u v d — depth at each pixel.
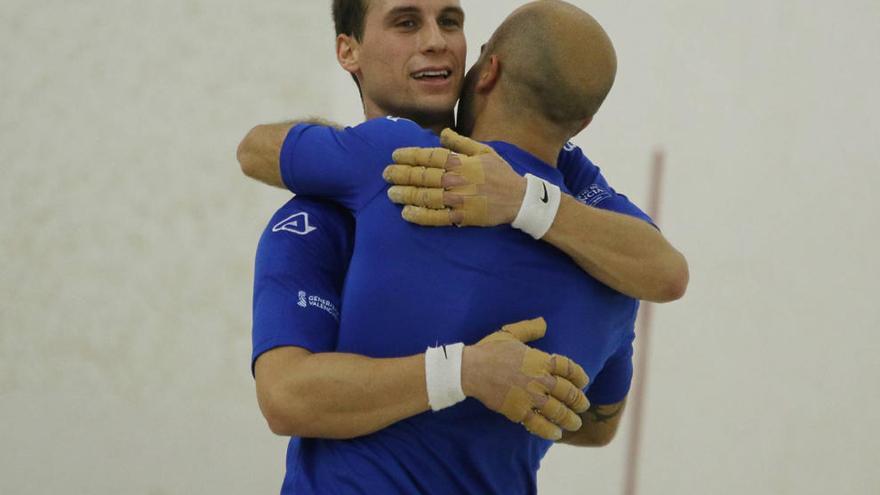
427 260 5.34
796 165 14.92
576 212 5.35
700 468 14.31
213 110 18.20
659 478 14.25
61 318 16.58
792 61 15.05
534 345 5.40
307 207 5.75
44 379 15.70
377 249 5.39
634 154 15.02
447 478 5.43
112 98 18.39
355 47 6.63
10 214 17.50
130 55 18.58
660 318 14.52
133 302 16.77
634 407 14.22
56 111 18.27
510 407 5.11
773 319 14.63
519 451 5.58
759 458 14.45
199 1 18.78
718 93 15.02
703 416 14.39
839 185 14.82
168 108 18.22
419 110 6.44
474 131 5.82
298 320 5.44
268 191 17.81
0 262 17.05
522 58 5.54
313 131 5.62
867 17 14.99
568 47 5.48
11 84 18.42
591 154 15.08
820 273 14.63
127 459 14.47
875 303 14.60
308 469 5.55
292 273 5.57
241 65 18.53
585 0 15.19
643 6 15.16
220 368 16.16
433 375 5.07
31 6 18.89
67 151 17.98
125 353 16.27
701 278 14.66
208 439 14.91
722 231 14.80
